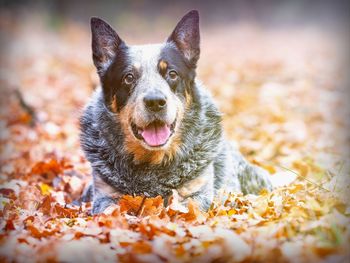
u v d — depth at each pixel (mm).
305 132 12781
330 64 21781
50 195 7770
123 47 7281
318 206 6074
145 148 6980
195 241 5598
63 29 34188
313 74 19688
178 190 7156
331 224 5484
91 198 8172
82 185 8727
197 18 7312
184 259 5297
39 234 6059
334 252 5098
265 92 16672
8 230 6246
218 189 7684
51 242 5750
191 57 7340
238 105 15375
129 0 45438
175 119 6969
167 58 7051
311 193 6777
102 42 7410
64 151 11125
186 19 7312
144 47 7223
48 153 10641
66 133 12391
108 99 7219
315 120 14156
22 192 7898
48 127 12320
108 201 7250
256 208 6562
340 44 29109
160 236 5703
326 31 37438
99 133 7301
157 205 6852
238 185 8133
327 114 14586
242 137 12586
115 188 7246
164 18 44531
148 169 7152
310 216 5941
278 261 5125
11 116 13578
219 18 47156
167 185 7148
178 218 6504
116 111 7105
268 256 5160
